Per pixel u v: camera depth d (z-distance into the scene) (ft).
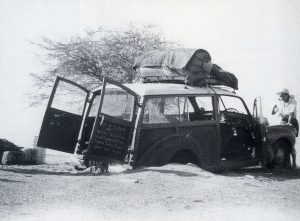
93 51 45.88
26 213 14.52
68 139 24.82
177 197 18.34
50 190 18.08
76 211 15.15
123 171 23.18
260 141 29.27
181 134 24.85
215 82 28.89
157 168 23.30
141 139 23.31
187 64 25.70
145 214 15.40
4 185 18.48
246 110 29.76
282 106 33.81
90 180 20.84
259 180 25.35
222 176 25.07
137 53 44.91
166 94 24.58
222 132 28.37
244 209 17.40
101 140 22.04
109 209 15.70
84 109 25.63
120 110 24.91
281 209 17.90
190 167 24.47
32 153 32.86
